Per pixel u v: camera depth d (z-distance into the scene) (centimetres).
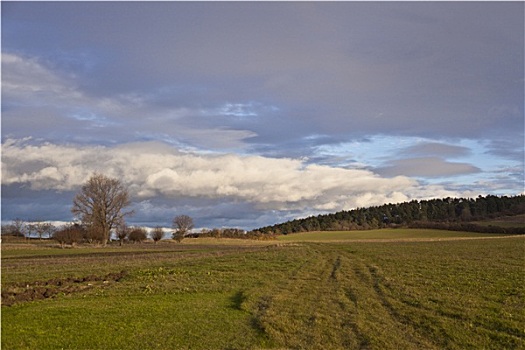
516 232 13025
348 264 4341
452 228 14775
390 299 2389
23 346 1545
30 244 10525
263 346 1581
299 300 2386
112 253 7038
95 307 2192
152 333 1727
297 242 10300
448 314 2027
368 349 1559
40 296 2570
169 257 5781
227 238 13975
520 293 2475
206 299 2466
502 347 1577
